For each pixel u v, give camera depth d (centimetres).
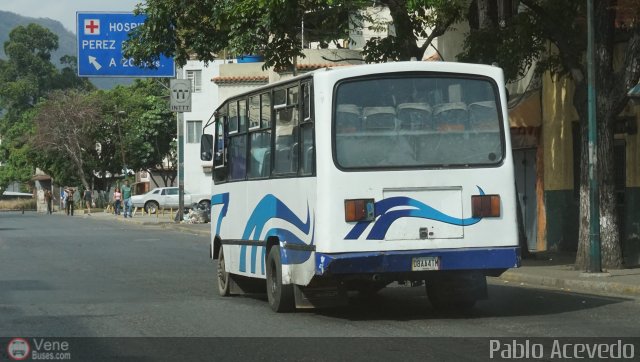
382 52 2125
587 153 1741
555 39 1775
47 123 7544
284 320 1225
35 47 11788
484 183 1177
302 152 1214
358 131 1162
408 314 1280
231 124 1523
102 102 7638
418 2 1712
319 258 1145
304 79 1208
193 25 2264
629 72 1669
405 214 1155
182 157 4475
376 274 1155
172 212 5966
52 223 4959
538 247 2352
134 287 1697
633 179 1980
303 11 1953
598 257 1641
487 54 1972
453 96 1193
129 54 2344
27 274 1955
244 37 1984
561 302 1385
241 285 1552
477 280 1287
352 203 1145
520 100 2353
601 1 1688
